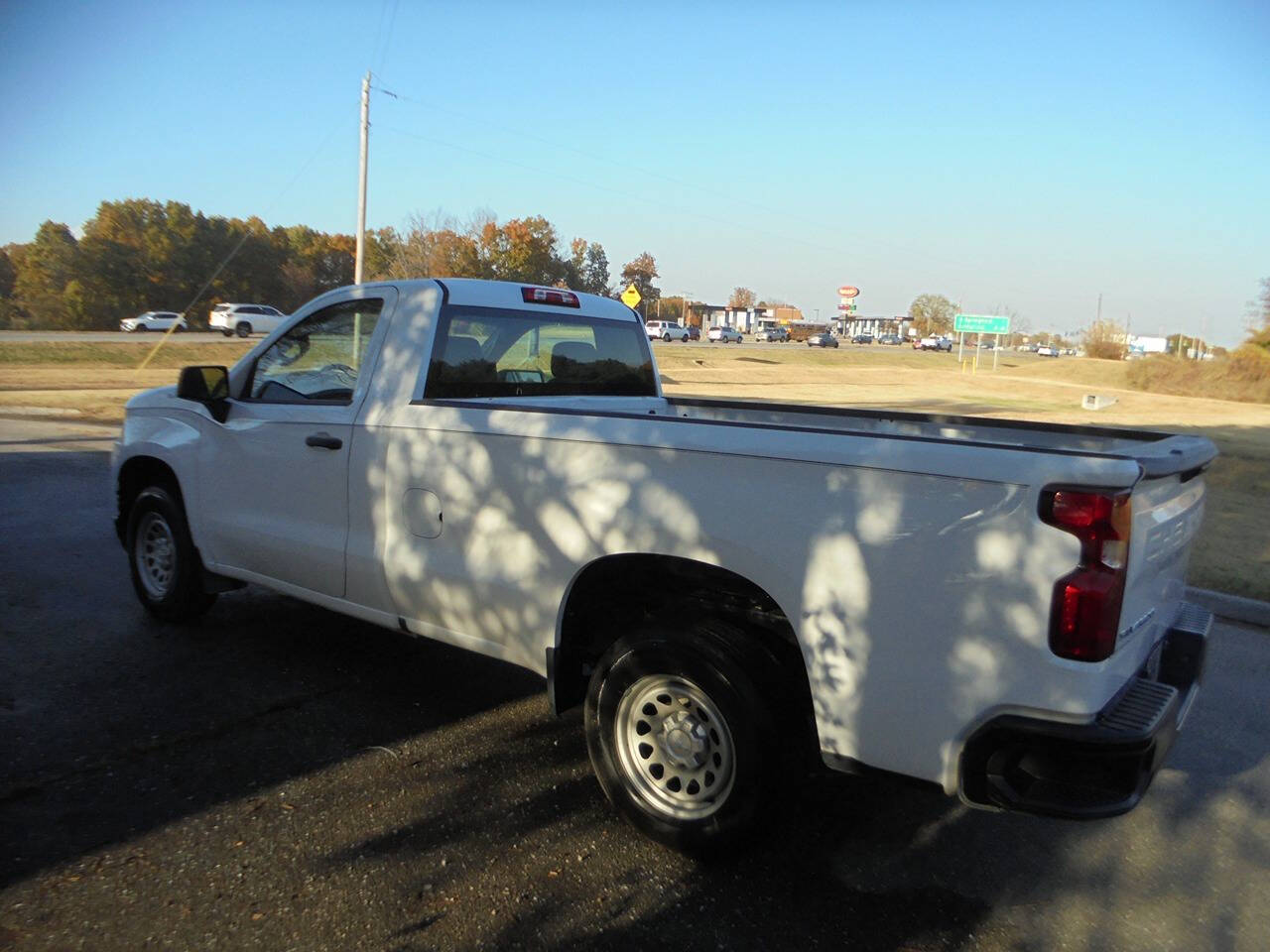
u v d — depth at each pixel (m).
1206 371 49.75
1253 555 9.14
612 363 5.52
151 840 3.41
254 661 5.23
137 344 40.34
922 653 2.89
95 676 4.90
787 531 3.12
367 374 4.50
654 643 3.42
